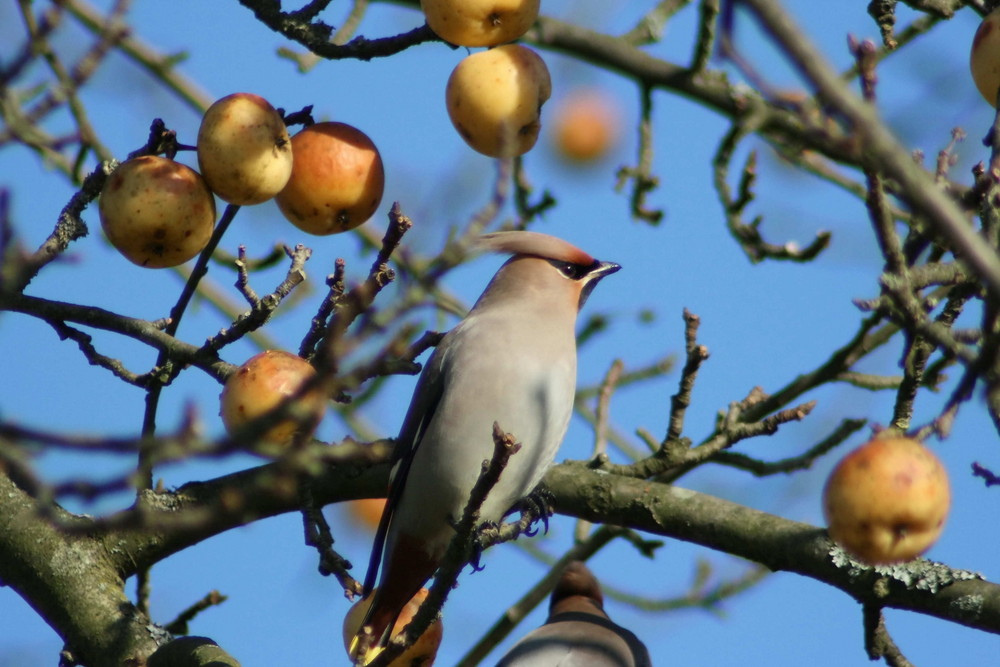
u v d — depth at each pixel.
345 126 6.61
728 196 9.03
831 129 5.49
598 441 8.99
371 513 9.51
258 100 6.29
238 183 6.23
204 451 4.32
